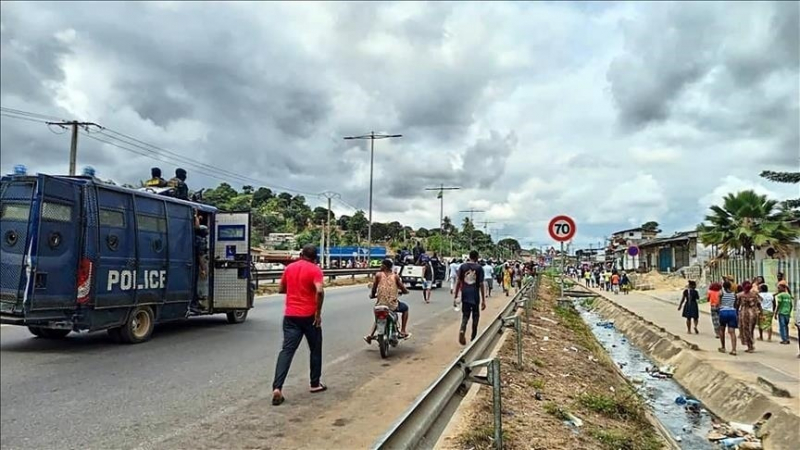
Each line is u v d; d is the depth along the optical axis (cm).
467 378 639
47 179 979
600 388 1041
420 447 477
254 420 661
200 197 1469
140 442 575
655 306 2933
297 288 770
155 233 1191
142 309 1155
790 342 1686
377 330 1078
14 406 685
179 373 882
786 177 2470
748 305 1507
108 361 953
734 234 3300
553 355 1223
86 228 1020
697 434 970
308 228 11162
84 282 1011
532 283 2344
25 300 945
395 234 12331
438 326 1557
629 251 3669
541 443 617
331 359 1048
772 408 950
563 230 1551
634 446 693
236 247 1411
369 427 641
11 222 972
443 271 3416
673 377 1440
